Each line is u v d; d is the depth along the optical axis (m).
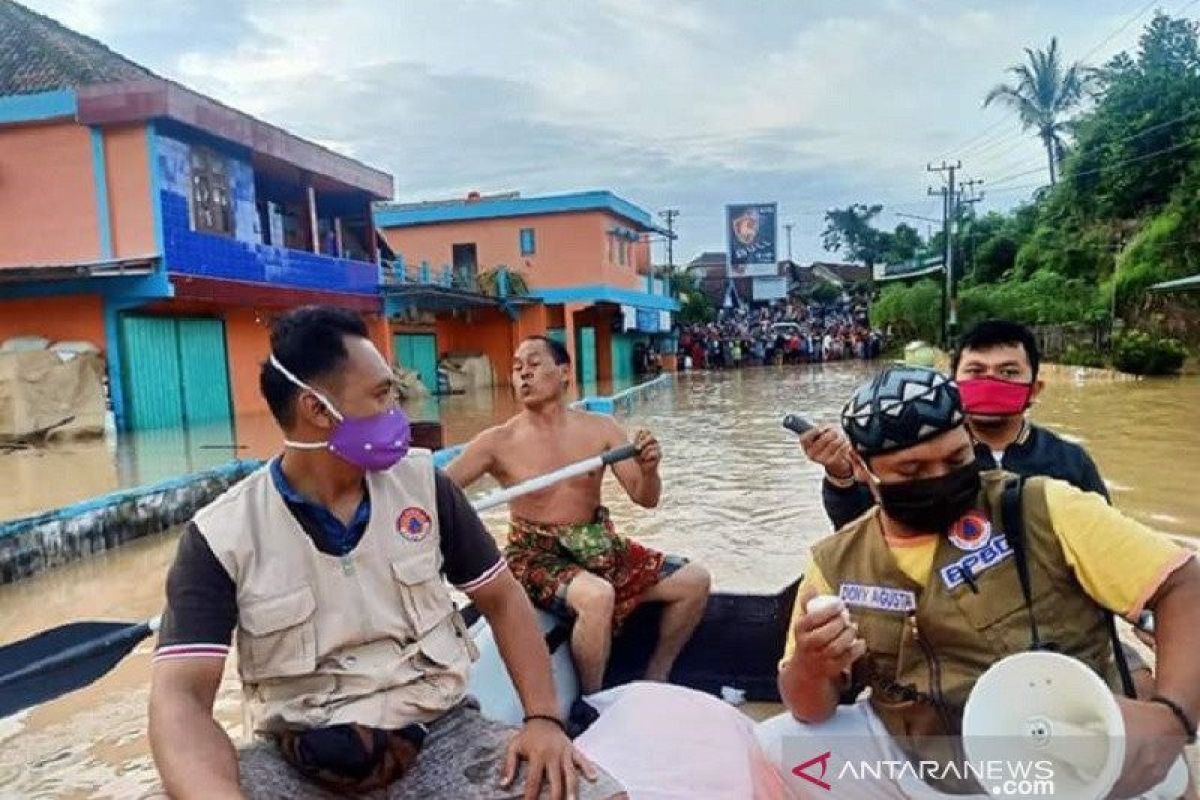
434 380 25.08
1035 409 14.94
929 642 1.85
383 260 22.92
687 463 11.40
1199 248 25.22
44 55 15.83
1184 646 1.61
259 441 12.38
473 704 2.19
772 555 6.63
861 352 43.34
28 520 6.77
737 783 2.38
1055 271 33.44
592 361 31.64
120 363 13.65
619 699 2.89
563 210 26.91
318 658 1.91
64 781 3.51
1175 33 32.88
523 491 3.45
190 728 1.75
